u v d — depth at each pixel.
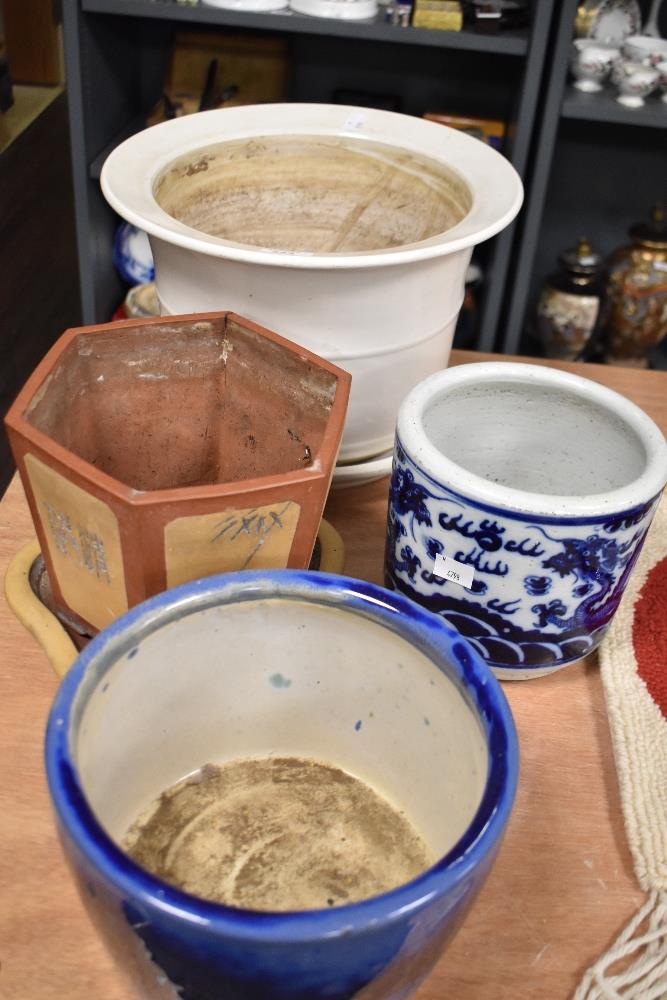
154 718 0.41
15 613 0.52
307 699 0.44
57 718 0.33
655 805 0.46
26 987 0.39
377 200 0.71
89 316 1.39
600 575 0.46
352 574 0.59
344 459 0.62
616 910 0.43
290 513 0.43
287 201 0.72
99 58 1.25
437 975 0.41
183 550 0.43
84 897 0.31
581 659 0.55
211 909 0.28
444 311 0.59
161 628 0.38
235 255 0.50
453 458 0.57
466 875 0.30
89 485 0.41
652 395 0.77
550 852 0.45
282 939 0.27
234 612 0.40
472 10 1.18
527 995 0.40
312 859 0.42
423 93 1.46
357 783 0.45
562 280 1.44
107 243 1.40
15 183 2.06
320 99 1.49
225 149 0.67
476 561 0.46
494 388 0.53
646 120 1.17
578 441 0.55
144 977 0.32
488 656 0.50
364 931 0.28
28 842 0.44
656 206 1.39
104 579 0.46
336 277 0.51
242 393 0.53
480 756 0.35
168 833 0.43
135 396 0.53
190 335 0.51
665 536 0.63
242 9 1.14
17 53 2.06
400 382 0.59
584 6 1.30
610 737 0.51
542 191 1.21
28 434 0.42
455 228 0.55
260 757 0.46
